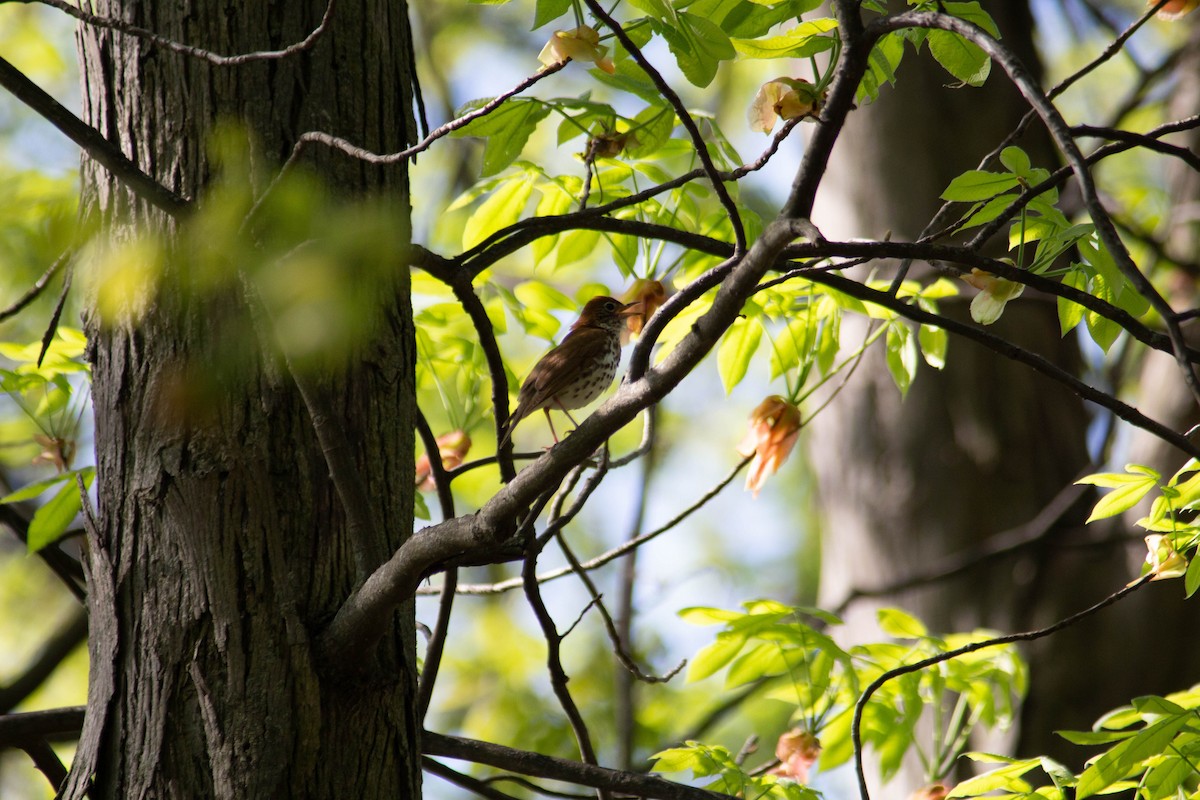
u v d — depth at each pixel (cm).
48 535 916
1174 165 1669
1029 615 1354
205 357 644
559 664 877
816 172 565
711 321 541
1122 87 2362
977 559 1341
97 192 691
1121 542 1366
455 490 2155
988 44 527
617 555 951
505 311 1159
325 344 412
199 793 615
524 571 829
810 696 972
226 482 645
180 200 604
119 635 645
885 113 1477
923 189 1444
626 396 555
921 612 1398
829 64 682
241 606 634
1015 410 1434
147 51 701
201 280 623
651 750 1906
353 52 729
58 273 658
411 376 721
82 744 645
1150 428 720
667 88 581
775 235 513
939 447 1437
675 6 705
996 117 1472
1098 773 757
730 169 959
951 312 1417
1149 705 780
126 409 661
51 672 1352
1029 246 1351
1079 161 485
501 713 2112
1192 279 1501
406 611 699
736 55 679
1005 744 1288
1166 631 1320
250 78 696
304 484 655
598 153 828
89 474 910
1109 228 474
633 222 798
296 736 620
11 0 614
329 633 629
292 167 596
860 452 1476
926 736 1307
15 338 991
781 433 934
